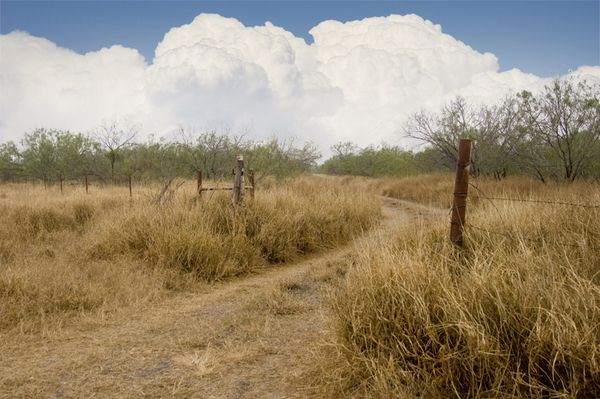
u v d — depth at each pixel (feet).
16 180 78.54
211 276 18.80
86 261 19.98
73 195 38.73
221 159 67.00
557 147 39.04
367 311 9.62
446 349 8.45
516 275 10.27
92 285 15.93
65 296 14.70
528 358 7.84
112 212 28.30
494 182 42.70
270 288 16.53
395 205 46.16
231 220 23.43
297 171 61.36
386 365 8.77
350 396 8.46
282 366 10.07
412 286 9.74
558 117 37.60
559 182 36.60
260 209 25.03
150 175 63.93
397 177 80.84
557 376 7.56
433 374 8.20
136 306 14.69
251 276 19.63
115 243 21.38
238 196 24.27
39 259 19.33
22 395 8.86
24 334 12.30
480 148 52.16
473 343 8.07
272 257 22.62
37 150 70.49
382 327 9.43
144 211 23.16
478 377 7.91
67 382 9.45
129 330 12.69
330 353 10.06
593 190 24.64
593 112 36.63
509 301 8.95
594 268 11.18
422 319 8.92
